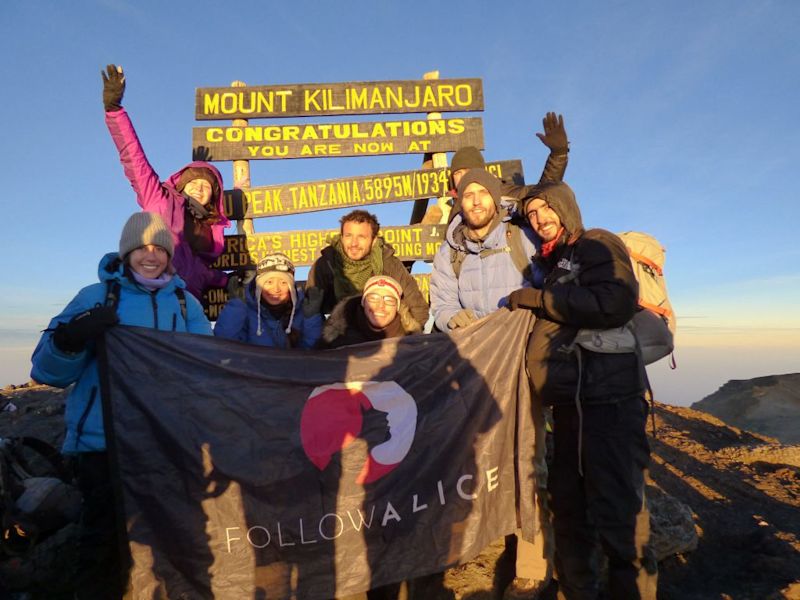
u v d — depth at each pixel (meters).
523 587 3.81
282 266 3.98
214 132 6.40
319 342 4.04
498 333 3.68
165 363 3.25
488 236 4.16
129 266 3.44
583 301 3.13
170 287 3.56
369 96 6.66
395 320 4.02
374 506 3.36
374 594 3.66
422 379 3.55
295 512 3.27
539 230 3.61
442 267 4.49
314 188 6.58
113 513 3.32
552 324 3.44
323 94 6.58
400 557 3.37
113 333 3.21
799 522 5.65
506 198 4.34
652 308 3.41
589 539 3.43
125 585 3.08
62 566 3.70
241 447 3.25
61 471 4.21
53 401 7.60
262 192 6.50
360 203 6.64
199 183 5.21
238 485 3.22
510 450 3.65
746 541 5.20
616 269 3.15
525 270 4.03
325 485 3.32
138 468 3.15
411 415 3.49
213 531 3.18
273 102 6.49
